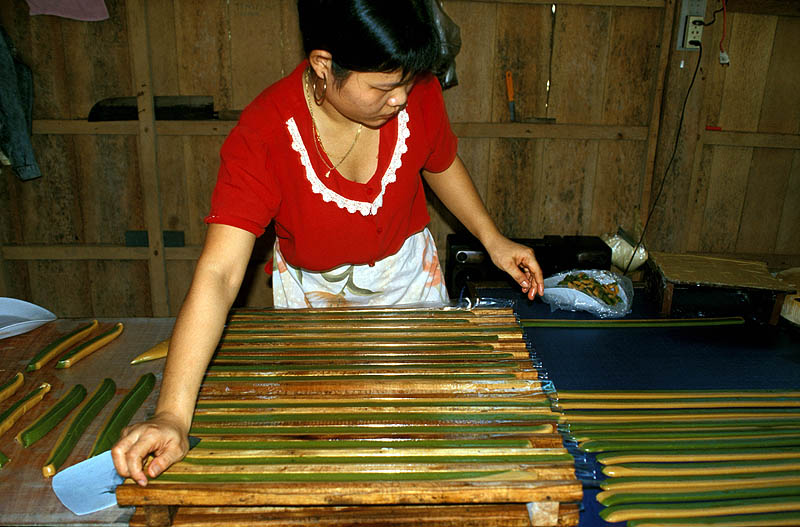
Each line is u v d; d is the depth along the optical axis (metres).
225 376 1.02
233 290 0.91
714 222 3.34
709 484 0.87
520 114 3.15
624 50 3.06
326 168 1.09
